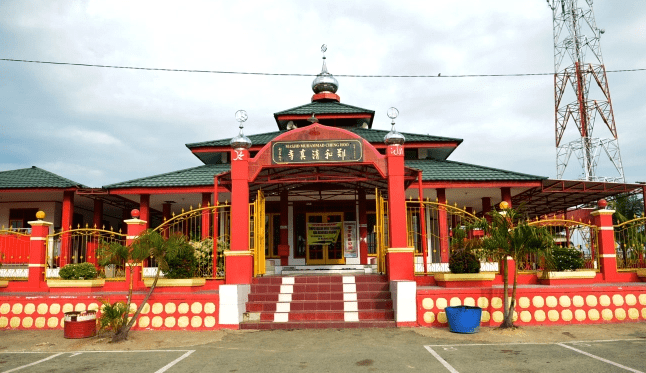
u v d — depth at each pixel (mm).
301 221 18797
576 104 32406
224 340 9539
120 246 10102
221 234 18359
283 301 11727
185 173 17953
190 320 10812
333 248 18531
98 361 7930
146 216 16938
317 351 8406
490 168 18000
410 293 10742
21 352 8727
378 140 17922
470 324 9789
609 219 13336
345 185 17484
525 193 19094
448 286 11969
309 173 14156
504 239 9852
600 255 13352
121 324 9812
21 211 20094
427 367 7211
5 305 11242
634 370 6867
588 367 7062
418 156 19391
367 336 9695
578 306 10797
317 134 12336
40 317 11172
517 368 7074
